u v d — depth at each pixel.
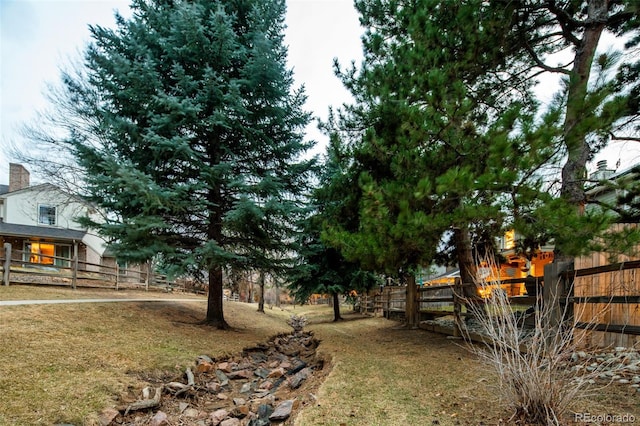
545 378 2.62
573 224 3.64
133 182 6.66
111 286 13.23
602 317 4.12
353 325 11.16
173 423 3.81
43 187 17.31
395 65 5.62
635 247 3.95
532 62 6.38
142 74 7.50
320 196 7.75
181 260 7.71
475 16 5.12
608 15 5.05
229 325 9.80
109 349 5.16
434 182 4.52
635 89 5.73
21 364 4.05
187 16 7.48
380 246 4.91
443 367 4.60
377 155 5.56
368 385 3.94
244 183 7.81
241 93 8.63
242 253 9.03
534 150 3.63
